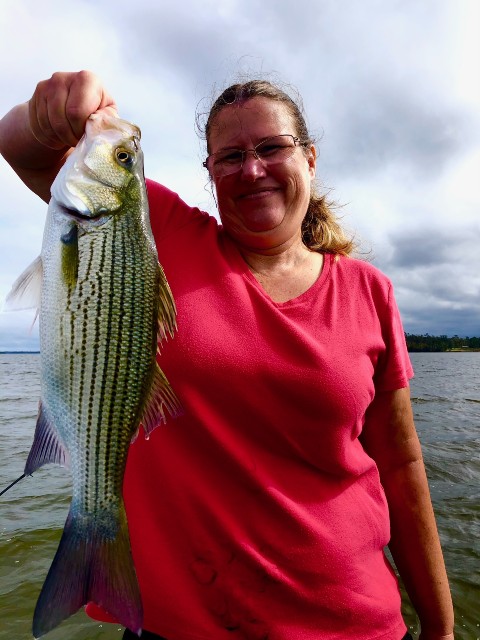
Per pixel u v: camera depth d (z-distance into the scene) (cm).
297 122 67
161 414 55
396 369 69
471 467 266
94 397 55
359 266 71
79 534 52
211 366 57
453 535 177
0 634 117
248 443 58
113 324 56
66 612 47
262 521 56
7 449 309
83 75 55
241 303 61
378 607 59
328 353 60
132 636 56
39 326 54
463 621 128
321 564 57
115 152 58
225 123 65
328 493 61
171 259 64
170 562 55
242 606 54
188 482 56
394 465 71
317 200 76
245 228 65
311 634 55
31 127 57
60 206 56
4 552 157
